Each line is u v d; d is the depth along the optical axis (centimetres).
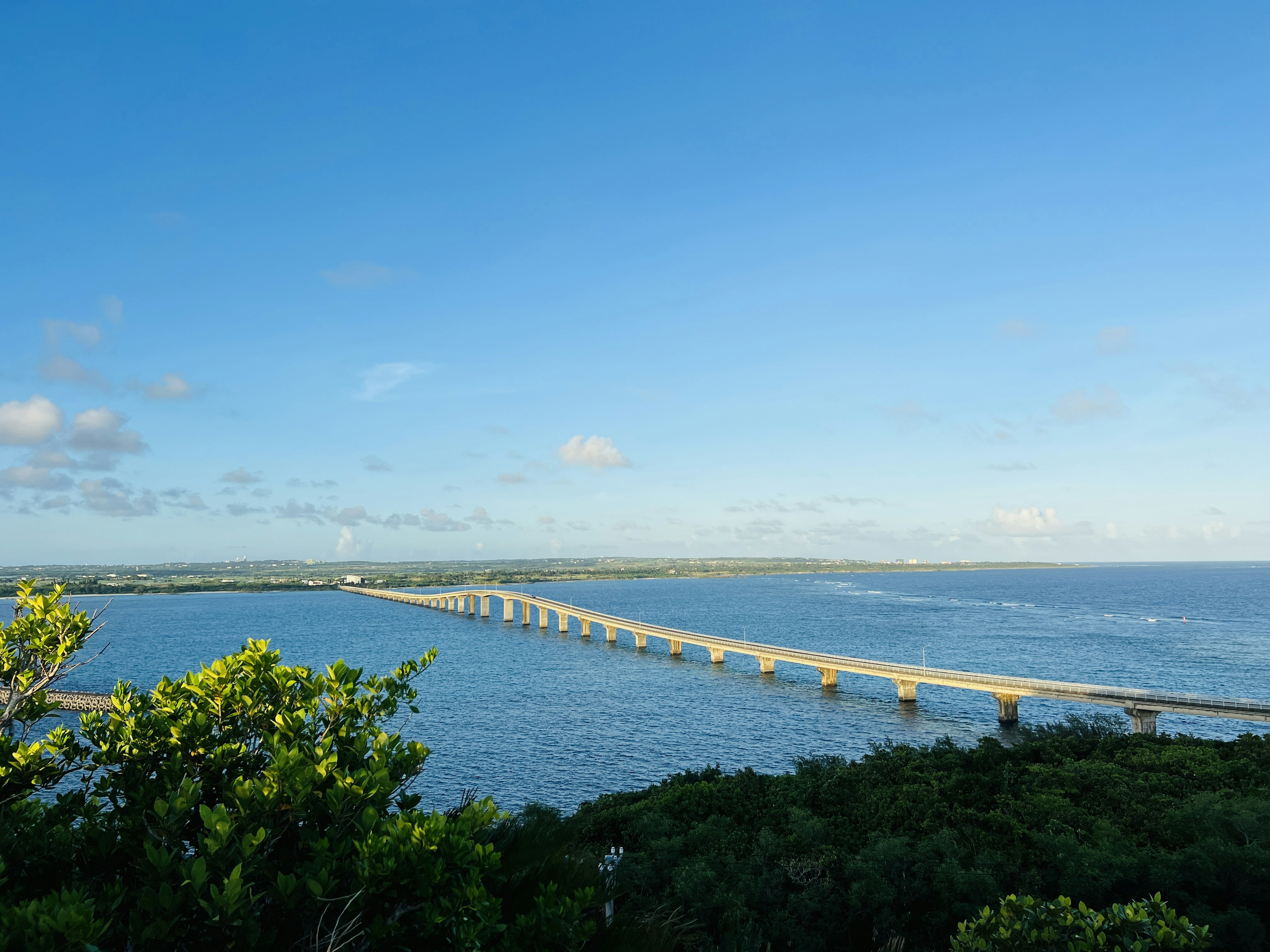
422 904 745
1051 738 5828
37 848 770
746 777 4944
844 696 11275
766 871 3155
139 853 745
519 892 938
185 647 18800
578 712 10119
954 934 2834
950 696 11288
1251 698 10712
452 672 14038
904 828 3647
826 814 4044
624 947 943
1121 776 4306
